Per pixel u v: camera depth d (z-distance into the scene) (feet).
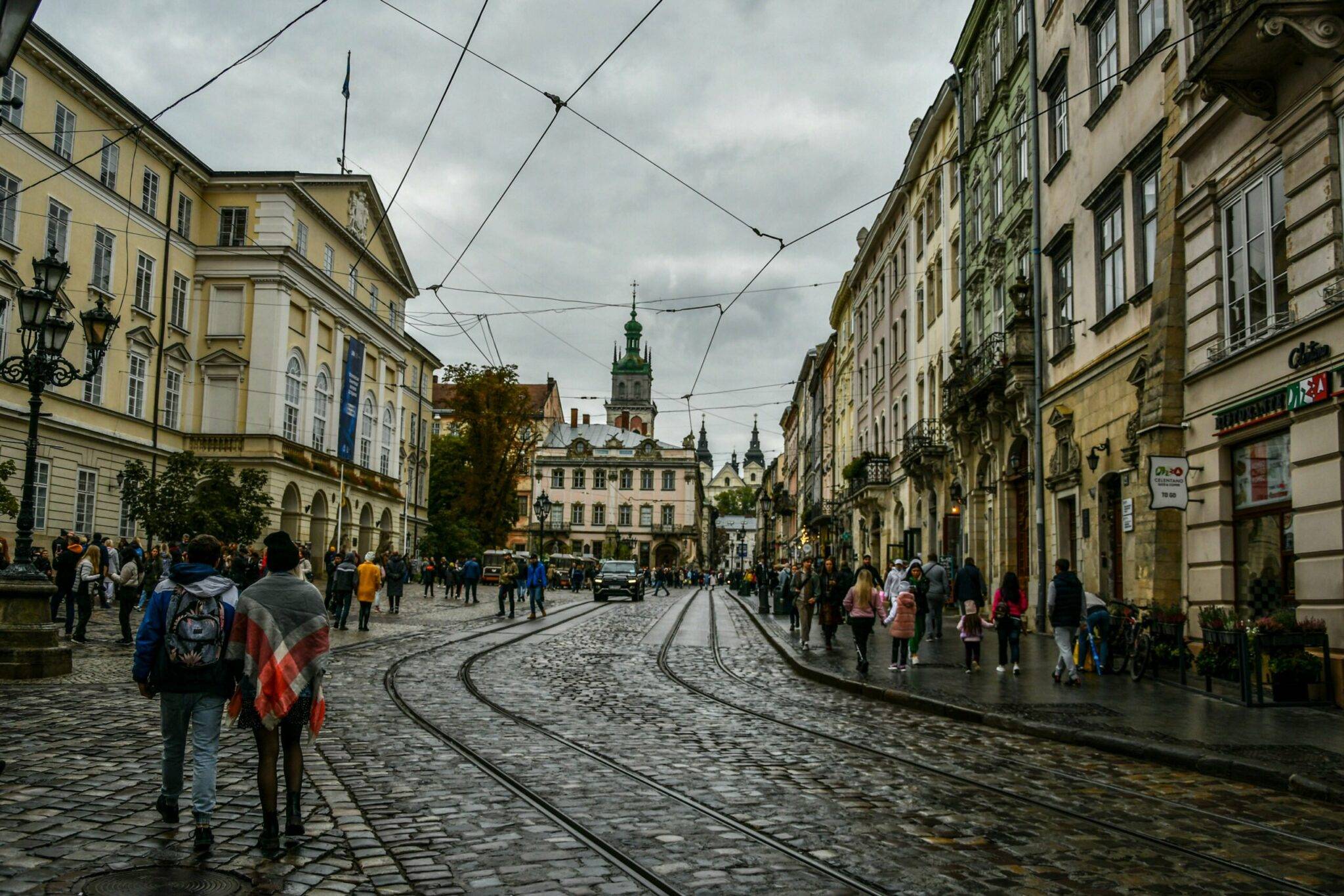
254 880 17.58
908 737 35.32
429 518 242.99
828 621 70.13
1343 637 39.42
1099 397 64.13
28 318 46.83
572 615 109.50
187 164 141.69
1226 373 47.98
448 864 18.95
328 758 28.99
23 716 34.76
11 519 105.91
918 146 118.93
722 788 25.91
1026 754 31.94
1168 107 54.49
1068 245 71.51
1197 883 18.45
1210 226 50.03
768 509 180.65
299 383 158.61
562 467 372.99
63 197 115.24
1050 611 49.24
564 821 22.35
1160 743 31.42
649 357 513.86
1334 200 40.09
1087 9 66.49
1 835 19.74
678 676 54.34
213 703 19.88
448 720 36.81
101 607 90.33
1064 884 18.31
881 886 18.01
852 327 186.09
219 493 99.76
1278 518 44.70
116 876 17.47
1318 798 25.45
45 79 111.65
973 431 91.97
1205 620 45.52
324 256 168.25
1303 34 38.78
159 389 137.08
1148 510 53.42
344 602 79.05
